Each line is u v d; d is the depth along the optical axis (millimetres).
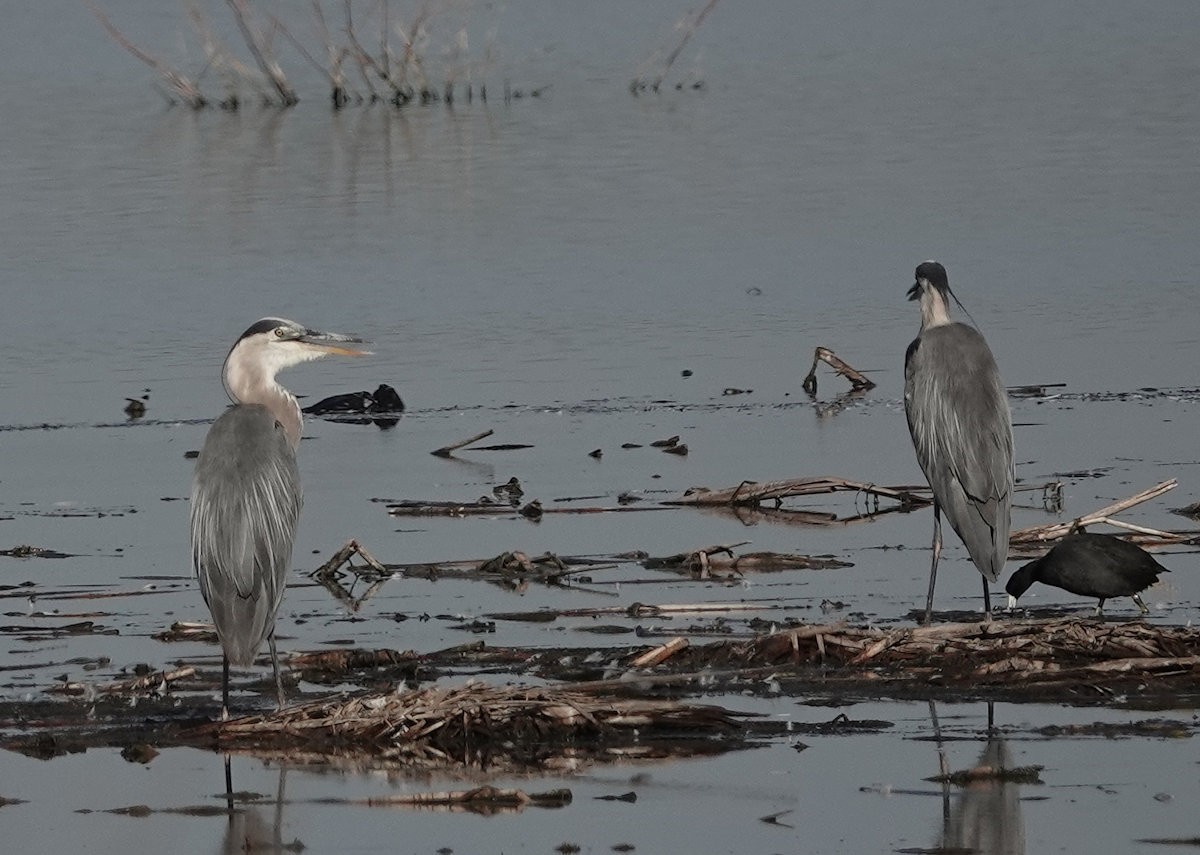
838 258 27328
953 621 12914
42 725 11328
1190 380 20391
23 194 32875
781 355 22359
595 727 10922
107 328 24188
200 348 23234
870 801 9781
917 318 24062
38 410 20578
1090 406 19453
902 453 18062
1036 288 25188
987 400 12781
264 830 9664
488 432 18453
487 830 9602
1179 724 10773
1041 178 32562
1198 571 13992
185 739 11078
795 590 13891
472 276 26656
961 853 9070
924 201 31016
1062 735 10672
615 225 29828
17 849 9461
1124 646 11750
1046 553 13844
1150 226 28578
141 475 17922
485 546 15344
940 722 10953
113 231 29891
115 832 9672
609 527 15891
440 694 11062
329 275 26875
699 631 12820
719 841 9328
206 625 13070
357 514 16469
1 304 25422
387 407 20516
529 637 12836
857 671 11797
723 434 19000
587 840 9406
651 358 22312
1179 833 9242
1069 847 9117
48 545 15578
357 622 13367
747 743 10727
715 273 26547
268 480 11438
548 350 22828
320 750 10906
